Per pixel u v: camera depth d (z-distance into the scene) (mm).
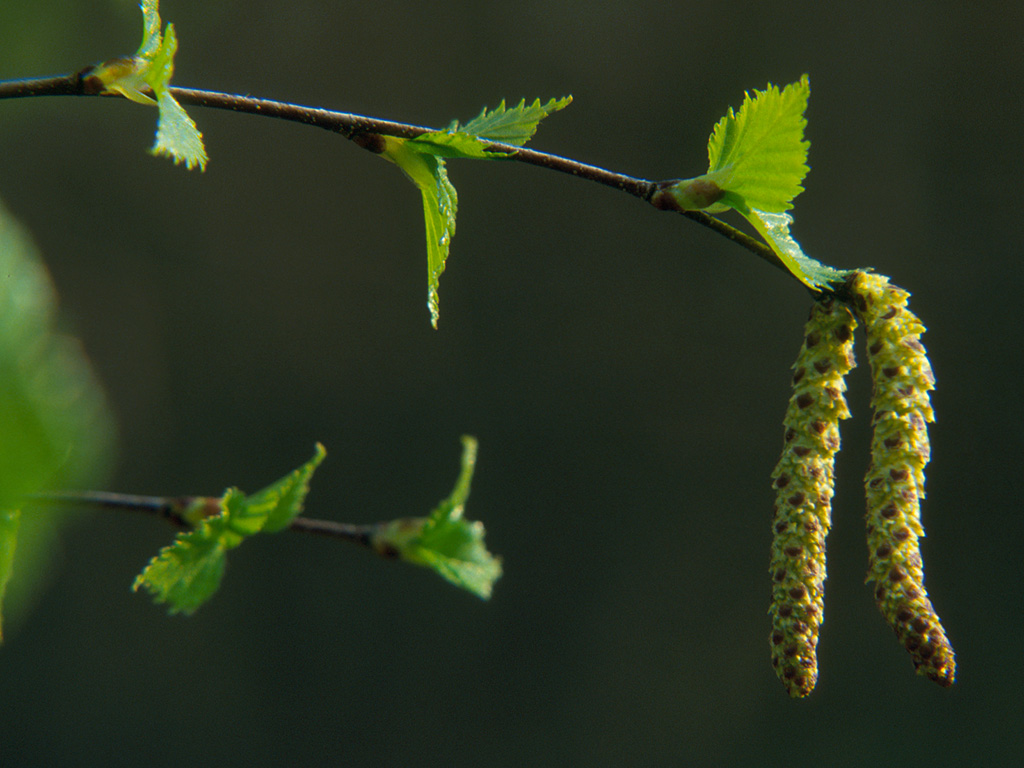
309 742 5535
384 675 5641
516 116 1115
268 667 5559
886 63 5746
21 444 579
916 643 1096
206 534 1082
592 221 6023
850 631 5578
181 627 5477
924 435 1103
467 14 5879
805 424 1107
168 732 5375
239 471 5734
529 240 6039
